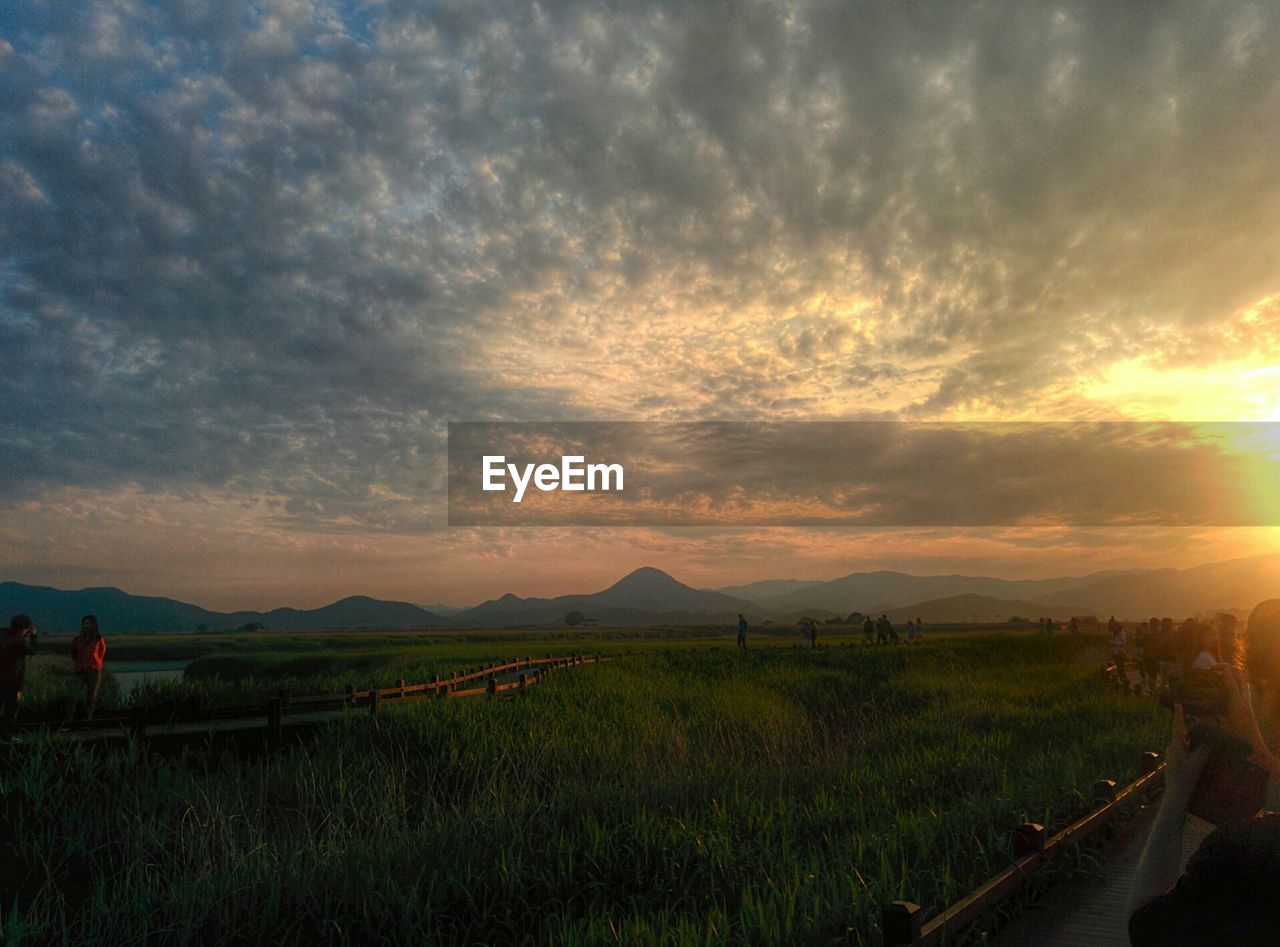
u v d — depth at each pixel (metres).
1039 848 7.63
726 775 13.48
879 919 6.36
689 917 7.78
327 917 7.92
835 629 116.81
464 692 19.89
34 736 11.82
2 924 7.29
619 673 28.33
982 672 32.88
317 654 48.06
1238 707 3.03
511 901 8.44
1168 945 2.79
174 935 7.58
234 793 11.22
